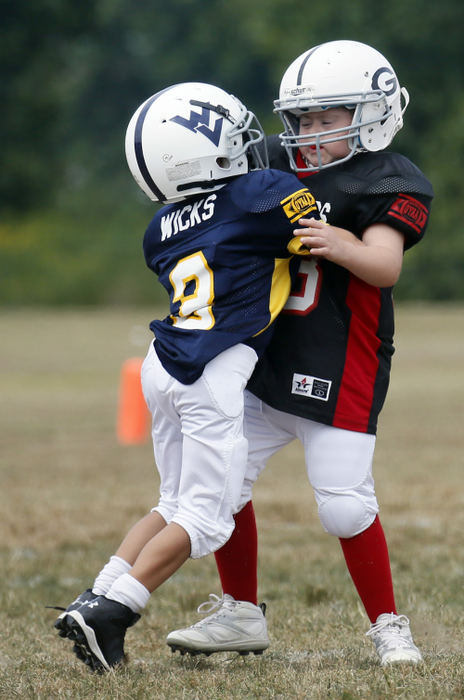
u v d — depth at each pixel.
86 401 50.88
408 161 13.22
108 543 23.23
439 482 29.78
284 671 12.66
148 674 12.62
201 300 12.65
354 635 15.14
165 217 13.31
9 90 139.88
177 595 18.31
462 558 20.94
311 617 16.38
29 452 36.53
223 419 12.50
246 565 13.76
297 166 13.70
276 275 12.87
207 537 12.48
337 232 12.68
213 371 12.52
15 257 127.88
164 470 13.31
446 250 123.56
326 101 13.05
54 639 15.38
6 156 138.75
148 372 13.06
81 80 174.62
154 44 171.62
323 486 13.12
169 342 12.80
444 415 44.44
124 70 173.62
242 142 13.10
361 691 11.54
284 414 13.44
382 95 13.06
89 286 122.75
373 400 13.22
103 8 165.88
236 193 12.72
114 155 169.50
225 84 160.62
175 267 12.98
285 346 13.17
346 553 13.43
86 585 19.30
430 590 18.02
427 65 133.50
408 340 82.00
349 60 13.08
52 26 140.62
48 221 138.50
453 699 11.11
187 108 12.81
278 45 142.50
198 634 13.23
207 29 164.38
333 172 13.20
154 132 12.81
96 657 12.40
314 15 138.75
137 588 12.34
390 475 31.06
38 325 96.50
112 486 30.28
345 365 13.05
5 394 53.31
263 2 153.88
